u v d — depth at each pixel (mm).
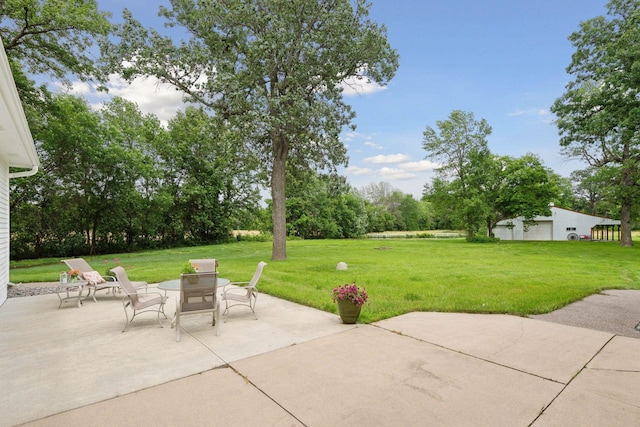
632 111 17828
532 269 13305
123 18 14484
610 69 19234
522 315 6199
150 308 6988
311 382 3441
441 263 15727
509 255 19859
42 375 3664
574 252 21344
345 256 19781
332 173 18656
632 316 6113
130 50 14570
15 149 7758
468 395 3150
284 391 3254
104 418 2793
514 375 3590
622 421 2713
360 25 16594
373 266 14562
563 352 4273
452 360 4016
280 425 2676
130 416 2824
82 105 23531
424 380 3469
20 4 12633
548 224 38531
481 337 4891
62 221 25047
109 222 28109
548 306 6703
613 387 3309
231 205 36531
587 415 2803
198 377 3596
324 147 17453
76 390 3303
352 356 4164
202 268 8555
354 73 17125
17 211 21750
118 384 3434
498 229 40875
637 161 22953
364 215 54000
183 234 34875
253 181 35750
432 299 7625
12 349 4504
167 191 31656
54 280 11406
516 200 32469
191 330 5375
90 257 23453
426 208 74188
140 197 27797
